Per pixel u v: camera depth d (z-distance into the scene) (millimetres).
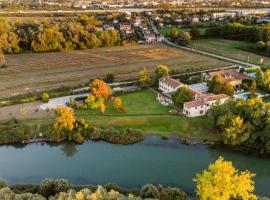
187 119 132750
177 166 107625
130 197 76062
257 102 123688
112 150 117375
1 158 112688
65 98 156250
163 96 157875
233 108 123938
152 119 133500
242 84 168750
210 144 120000
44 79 183750
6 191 77938
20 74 192375
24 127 125562
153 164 108812
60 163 109812
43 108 144875
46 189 86688
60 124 123938
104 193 76500
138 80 173625
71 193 76375
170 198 84688
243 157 113062
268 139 113562
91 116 136625
